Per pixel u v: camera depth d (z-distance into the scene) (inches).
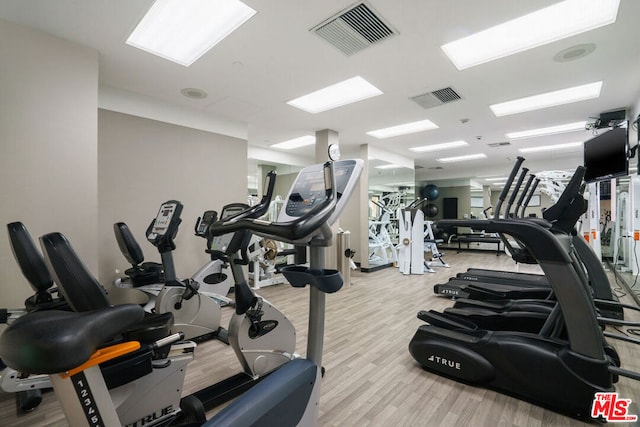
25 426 68.1
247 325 78.5
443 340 86.8
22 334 23.4
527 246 73.9
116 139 138.8
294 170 286.7
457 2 83.4
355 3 84.1
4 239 87.0
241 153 187.5
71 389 32.1
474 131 211.3
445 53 109.7
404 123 192.7
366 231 254.2
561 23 94.6
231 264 75.2
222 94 146.2
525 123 193.0
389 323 132.2
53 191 95.3
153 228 115.2
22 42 91.7
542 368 71.1
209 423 35.0
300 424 43.1
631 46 104.9
